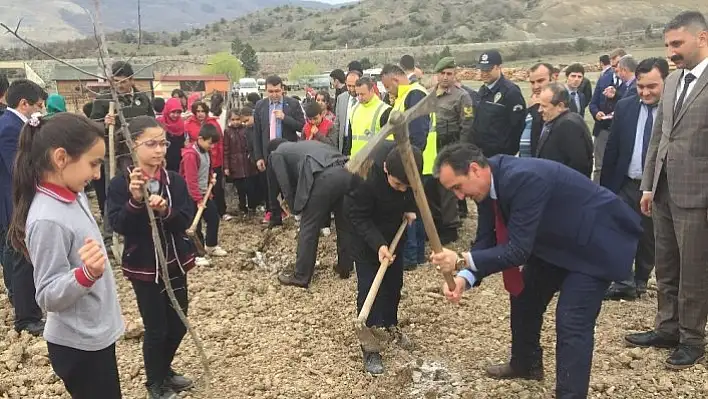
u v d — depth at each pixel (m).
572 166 5.16
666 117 4.14
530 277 3.89
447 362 4.43
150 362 3.67
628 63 8.00
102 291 2.63
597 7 105.50
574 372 3.42
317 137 8.12
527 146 6.98
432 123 6.31
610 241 3.40
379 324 4.41
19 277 4.77
